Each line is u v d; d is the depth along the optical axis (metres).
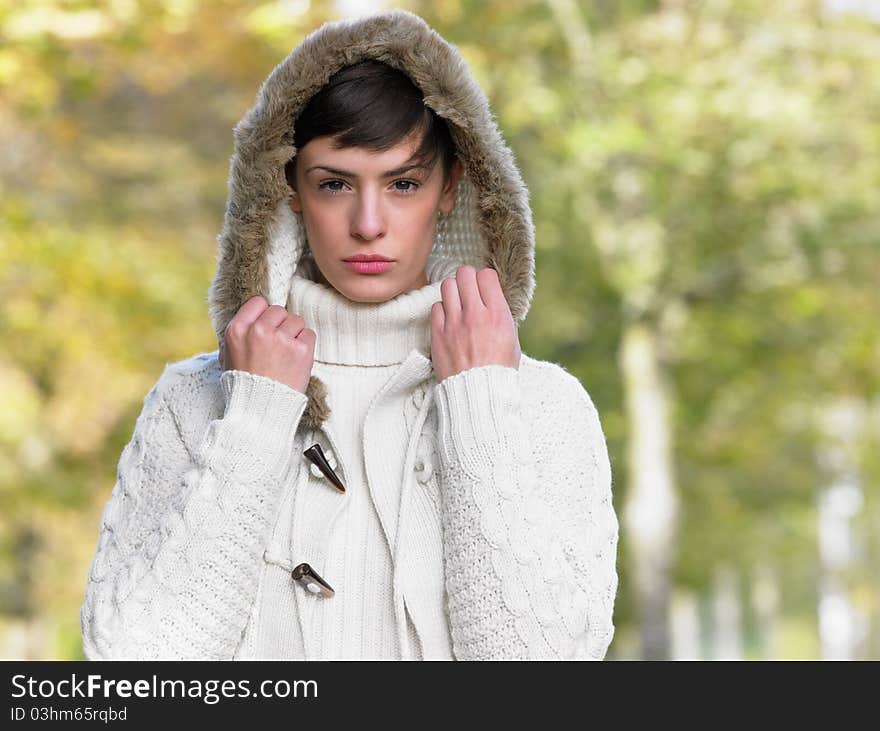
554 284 43.12
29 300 35.09
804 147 41.34
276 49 32.38
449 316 8.40
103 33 29.52
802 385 51.78
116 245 35.53
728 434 56.62
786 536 78.06
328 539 8.25
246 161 8.34
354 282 8.31
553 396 8.73
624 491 48.09
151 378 36.84
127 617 7.93
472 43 37.09
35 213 34.47
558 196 40.09
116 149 36.25
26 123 33.25
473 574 7.96
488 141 8.41
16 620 48.84
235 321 8.35
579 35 39.41
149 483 8.55
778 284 43.66
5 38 29.27
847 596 75.00
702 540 68.94
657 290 43.47
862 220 42.97
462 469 8.12
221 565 7.96
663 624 43.44
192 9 30.52
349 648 8.14
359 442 8.51
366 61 8.18
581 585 8.28
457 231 8.97
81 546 44.34
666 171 40.75
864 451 60.56
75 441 37.66
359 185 8.14
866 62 41.50
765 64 40.91
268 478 8.09
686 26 40.75
